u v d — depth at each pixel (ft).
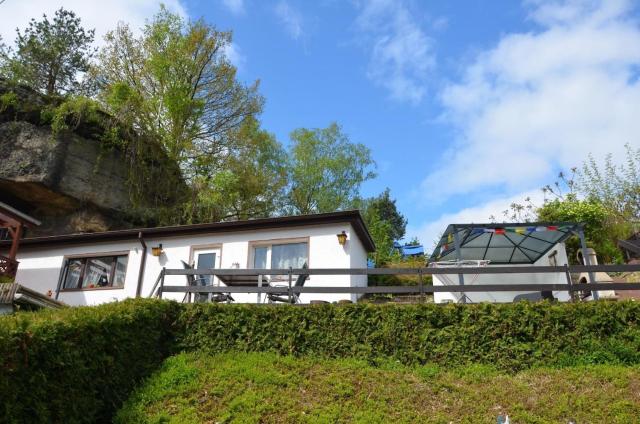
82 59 81.61
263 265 44.60
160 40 75.00
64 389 19.01
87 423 20.08
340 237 42.78
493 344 26.61
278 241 44.70
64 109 65.82
